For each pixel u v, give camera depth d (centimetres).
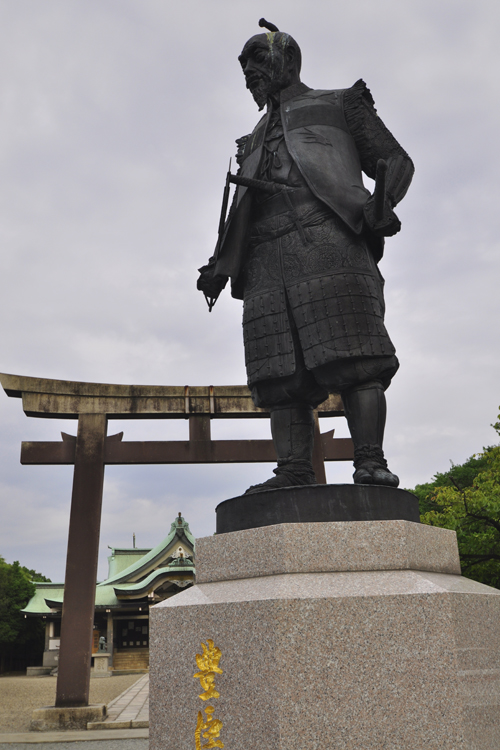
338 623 255
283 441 371
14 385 1178
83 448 1175
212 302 428
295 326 365
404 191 378
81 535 1127
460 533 1616
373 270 368
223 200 371
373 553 284
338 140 388
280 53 418
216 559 312
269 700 248
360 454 343
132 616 4141
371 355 341
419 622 258
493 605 296
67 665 1076
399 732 245
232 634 270
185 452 1210
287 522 302
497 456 1702
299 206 374
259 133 416
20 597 4728
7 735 982
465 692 254
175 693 287
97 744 894
